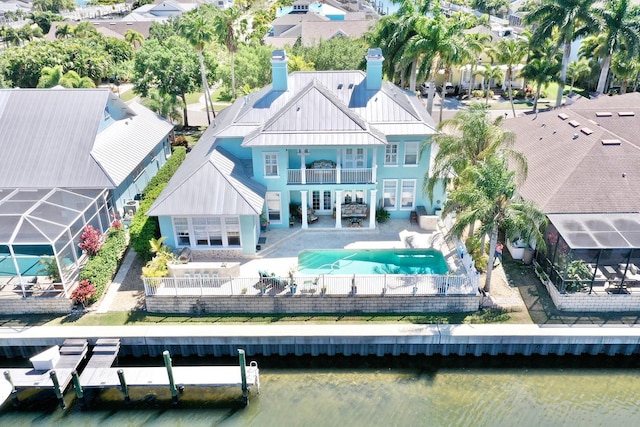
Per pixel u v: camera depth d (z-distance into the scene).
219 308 26.81
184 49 55.97
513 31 96.88
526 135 39.72
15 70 65.25
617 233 26.39
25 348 25.28
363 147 32.16
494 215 25.39
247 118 33.16
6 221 27.23
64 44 72.06
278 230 33.41
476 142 28.72
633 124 39.22
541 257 29.17
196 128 55.38
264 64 59.69
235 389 23.75
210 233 30.34
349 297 26.38
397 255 30.64
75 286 27.70
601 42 55.22
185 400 23.30
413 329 25.23
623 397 23.33
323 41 59.62
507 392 23.59
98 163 32.81
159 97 51.22
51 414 22.80
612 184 29.75
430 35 43.47
